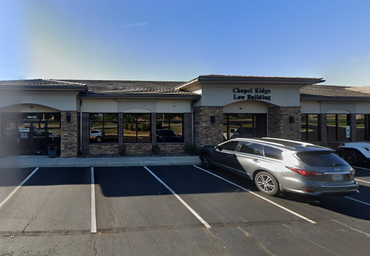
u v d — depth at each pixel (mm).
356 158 11500
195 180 8227
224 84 14031
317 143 16531
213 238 4215
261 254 3715
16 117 12469
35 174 8648
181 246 3898
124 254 3605
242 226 4746
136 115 14172
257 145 7434
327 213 5555
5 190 6664
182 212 5367
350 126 17078
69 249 3695
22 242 3871
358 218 5293
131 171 9500
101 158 12156
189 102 14891
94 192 6645
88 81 18031
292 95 15055
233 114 15672
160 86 18016
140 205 5730
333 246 4023
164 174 9062
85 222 4699
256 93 14484
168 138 14625
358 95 17484
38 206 5488
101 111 13633
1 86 10773
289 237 4324
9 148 12391
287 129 14953
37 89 11312
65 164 10250
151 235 4254
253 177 7305
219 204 5961
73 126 12164
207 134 13875
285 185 6176
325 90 19000
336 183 5801
